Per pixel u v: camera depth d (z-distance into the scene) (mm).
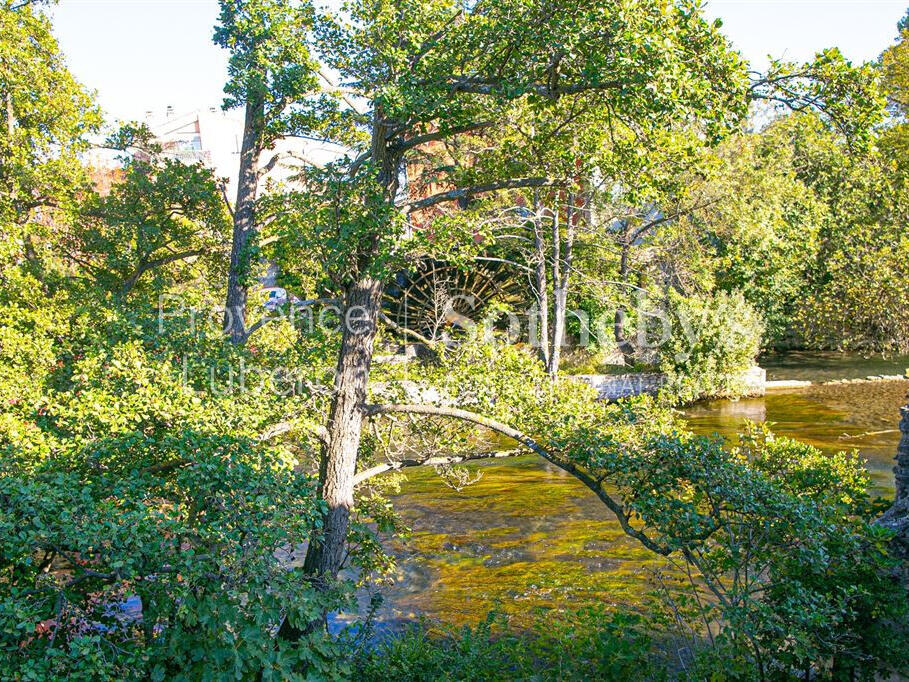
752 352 24391
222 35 13711
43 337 9859
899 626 5574
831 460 7527
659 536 6871
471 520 13352
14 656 4520
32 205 16141
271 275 19828
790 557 5953
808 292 26328
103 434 6301
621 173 7934
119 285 16688
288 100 13961
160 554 4949
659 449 6625
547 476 16047
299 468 11594
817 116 6793
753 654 5840
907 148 21156
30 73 15727
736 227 23453
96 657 4414
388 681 6574
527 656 6758
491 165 9023
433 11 8156
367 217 7363
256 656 4984
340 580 6094
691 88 6059
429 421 9602
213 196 15633
